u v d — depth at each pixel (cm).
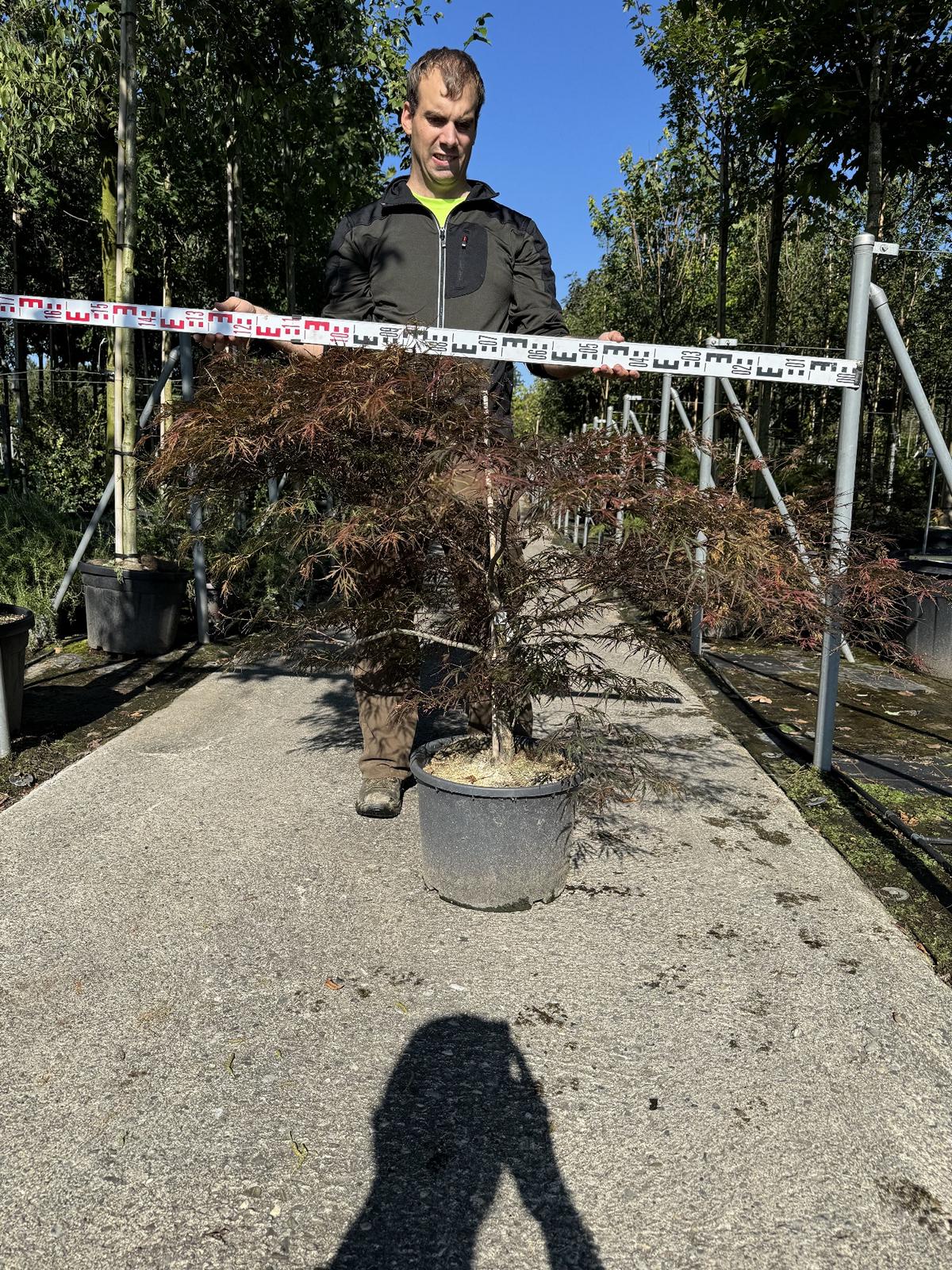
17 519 630
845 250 1448
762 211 1330
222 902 240
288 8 641
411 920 233
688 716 452
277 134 826
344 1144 155
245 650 259
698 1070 176
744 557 191
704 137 1008
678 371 285
